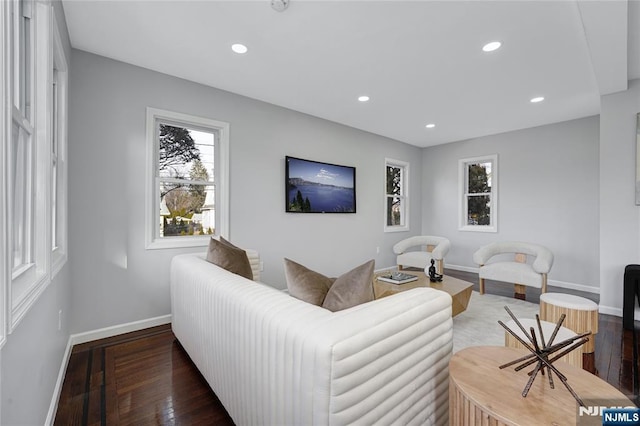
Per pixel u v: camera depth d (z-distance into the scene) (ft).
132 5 6.51
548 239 15.16
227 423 5.16
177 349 7.90
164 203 9.98
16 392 3.35
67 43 7.32
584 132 14.12
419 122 15.03
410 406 3.80
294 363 3.24
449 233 19.17
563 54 8.46
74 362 7.20
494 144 17.20
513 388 3.26
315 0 6.33
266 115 12.35
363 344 3.14
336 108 13.08
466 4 6.43
